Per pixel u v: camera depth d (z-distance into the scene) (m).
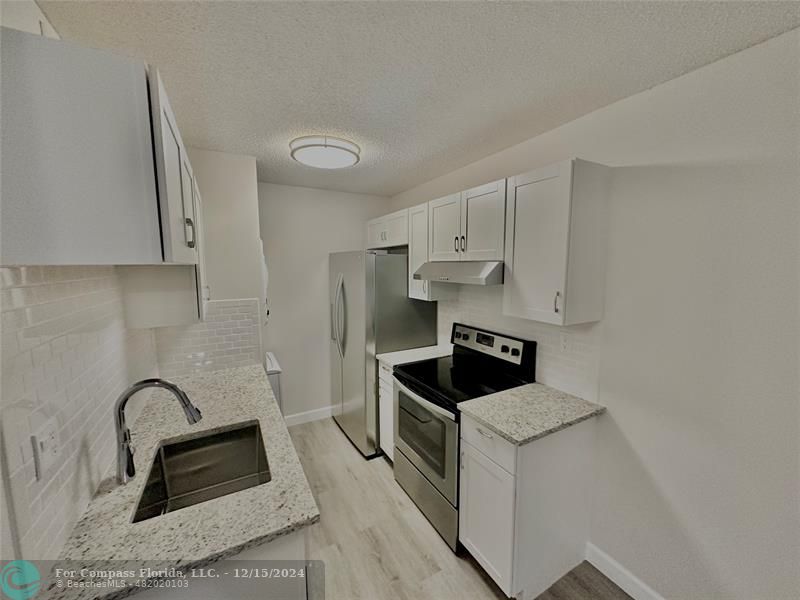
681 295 1.37
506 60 1.24
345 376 3.05
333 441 3.02
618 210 1.57
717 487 1.30
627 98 1.51
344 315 3.00
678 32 1.08
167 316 1.53
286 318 3.20
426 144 2.07
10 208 0.61
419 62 1.25
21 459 0.69
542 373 1.99
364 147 2.12
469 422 1.67
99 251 0.69
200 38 1.11
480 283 1.80
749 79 1.17
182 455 1.40
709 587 1.33
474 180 2.44
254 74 1.32
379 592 1.59
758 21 1.03
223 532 0.87
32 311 0.75
